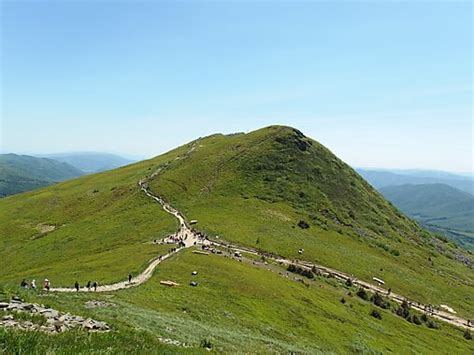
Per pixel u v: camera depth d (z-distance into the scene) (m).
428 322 101.38
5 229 161.38
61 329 17.67
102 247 120.75
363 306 94.62
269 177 189.38
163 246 101.25
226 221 140.50
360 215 187.38
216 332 38.09
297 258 121.44
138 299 49.22
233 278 73.19
